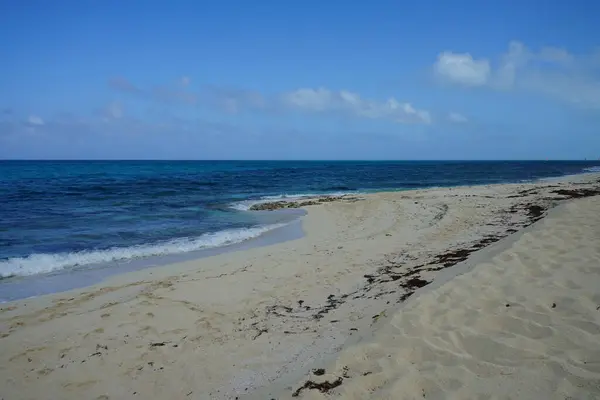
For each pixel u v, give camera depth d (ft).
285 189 106.22
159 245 38.17
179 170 240.94
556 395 9.41
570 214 30.78
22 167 279.90
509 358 11.30
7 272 29.07
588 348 11.31
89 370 14.49
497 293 16.11
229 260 31.27
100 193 86.63
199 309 20.06
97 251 35.55
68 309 20.75
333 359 12.51
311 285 23.29
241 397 12.37
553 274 17.56
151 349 15.96
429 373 11.03
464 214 46.65
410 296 17.63
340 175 189.47
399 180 150.41
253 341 16.35
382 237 37.14
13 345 16.44
